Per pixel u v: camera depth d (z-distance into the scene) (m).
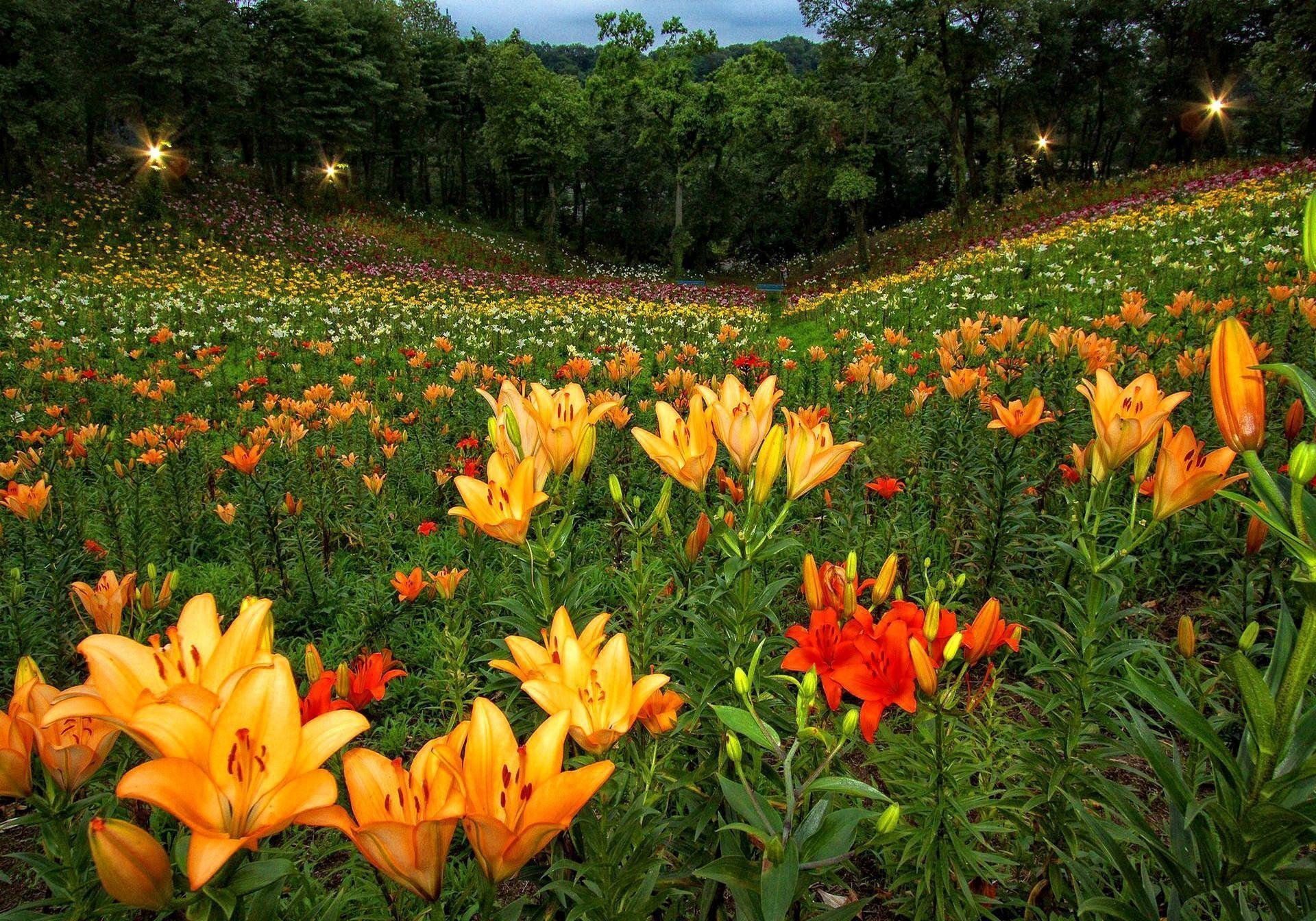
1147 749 1.29
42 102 27.16
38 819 1.18
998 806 1.84
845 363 9.46
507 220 65.88
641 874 1.34
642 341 14.37
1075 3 45.97
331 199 39.09
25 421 7.37
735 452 1.81
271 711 0.96
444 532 5.31
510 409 1.84
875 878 2.30
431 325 14.98
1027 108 48.81
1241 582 3.16
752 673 1.35
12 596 3.30
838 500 4.64
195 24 29.64
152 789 0.86
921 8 34.00
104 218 24.34
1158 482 1.75
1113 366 5.49
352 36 46.88
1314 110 36.50
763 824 1.19
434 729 3.19
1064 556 3.06
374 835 0.92
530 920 1.57
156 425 6.89
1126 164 62.19
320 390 6.71
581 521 5.20
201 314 14.22
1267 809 1.10
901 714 2.50
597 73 61.94
